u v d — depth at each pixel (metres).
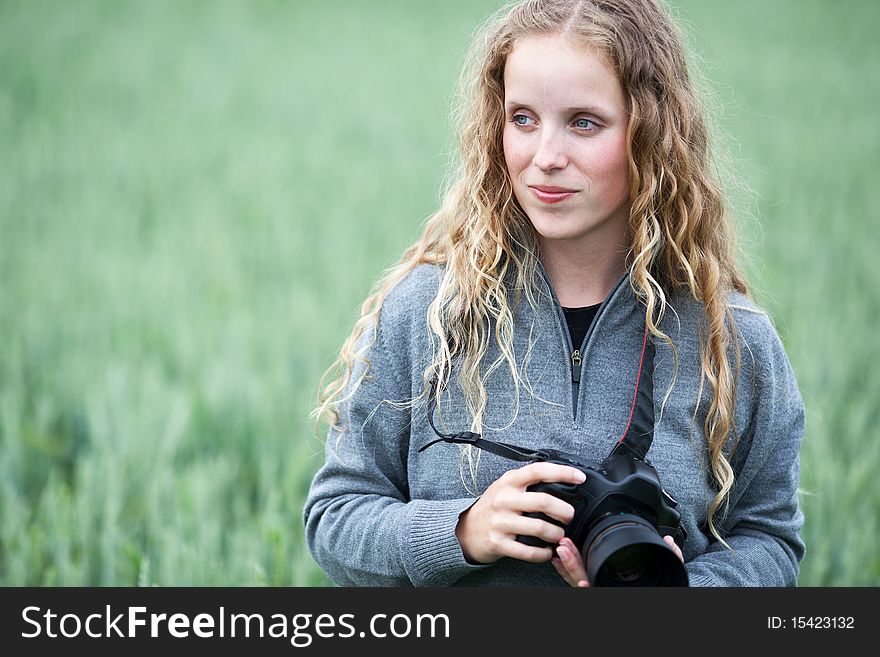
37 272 16.64
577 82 3.89
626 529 3.62
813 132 27.48
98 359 12.95
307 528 4.52
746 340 4.22
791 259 17.23
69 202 21.75
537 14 4.00
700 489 4.12
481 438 4.02
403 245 18.55
